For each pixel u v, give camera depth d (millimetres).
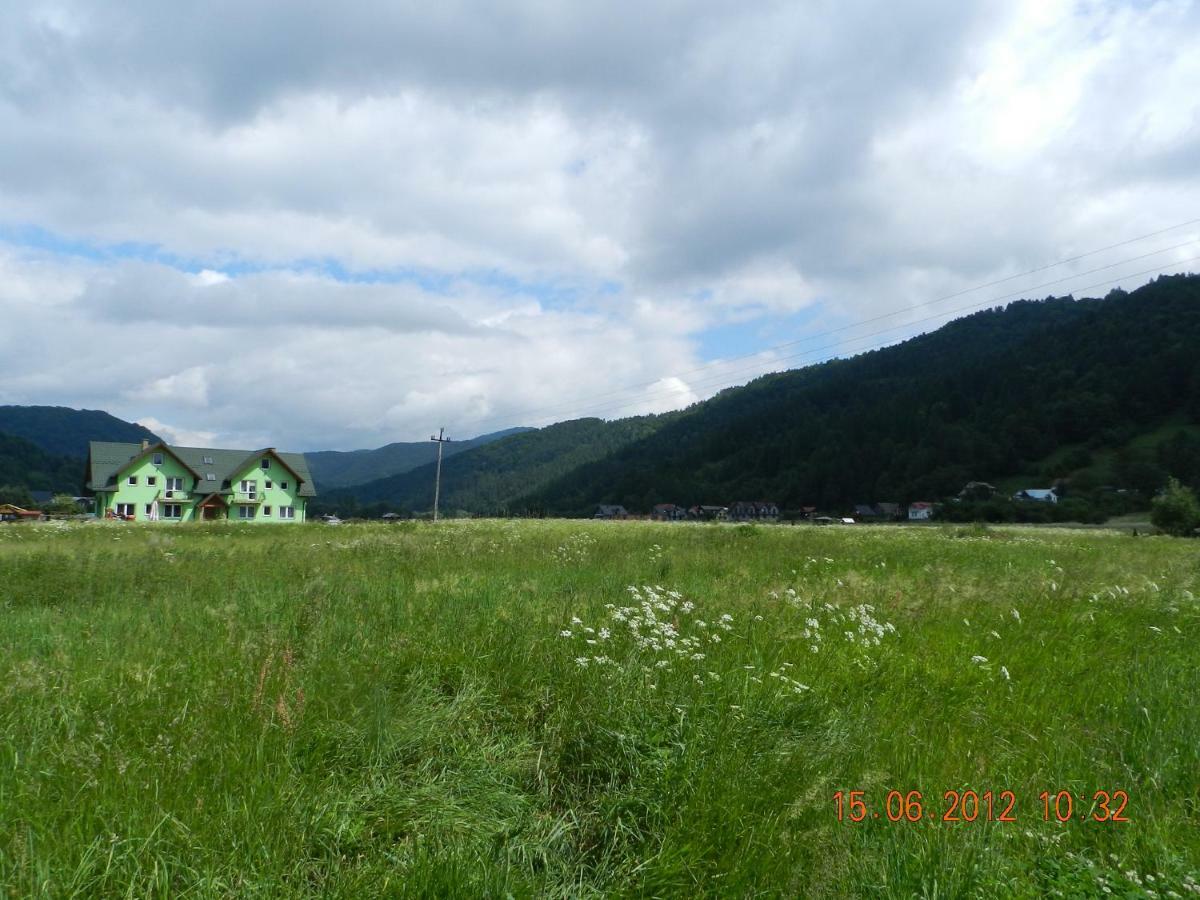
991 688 5836
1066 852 3574
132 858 3145
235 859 3217
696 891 3283
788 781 3977
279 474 73062
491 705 5004
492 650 5777
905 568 13164
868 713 5125
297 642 5941
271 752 4008
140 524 29656
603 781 4234
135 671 5219
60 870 3010
